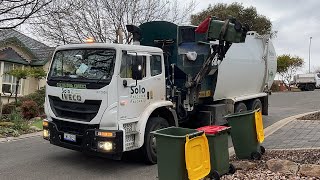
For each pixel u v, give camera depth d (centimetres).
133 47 728
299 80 3956
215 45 980
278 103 2180
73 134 721
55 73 777
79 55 744
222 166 604
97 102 691
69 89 729
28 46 2355
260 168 644
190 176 527
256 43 1253
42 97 1723
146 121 737
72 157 827
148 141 750
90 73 715
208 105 1032
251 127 701
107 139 670
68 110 733
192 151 535
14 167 740
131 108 717
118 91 691
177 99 913
